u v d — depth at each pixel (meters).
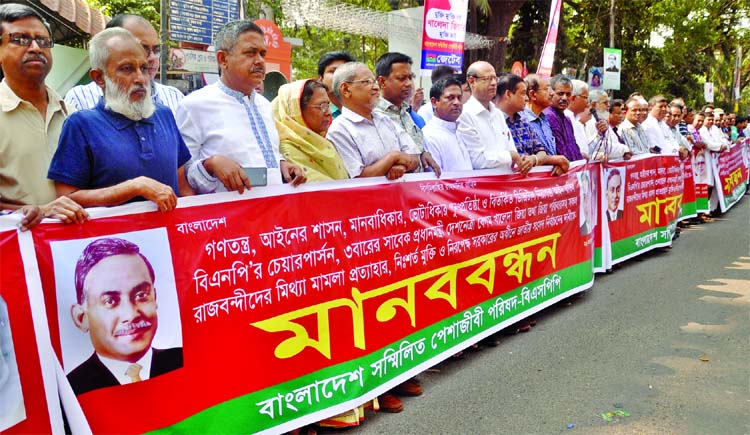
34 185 2.66
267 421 2.76
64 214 2.11
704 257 7.29
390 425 3.17
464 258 3.99
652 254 7.53
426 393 3.57
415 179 3.61
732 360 4.04
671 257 7.32
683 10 21.91
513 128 5.00
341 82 3.49
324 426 3.12
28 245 2.04
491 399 3.46
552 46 10.05
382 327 3.35
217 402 2.57
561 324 4.82
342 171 3.40
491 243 4.25
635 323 4.82
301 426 2.89
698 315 5.01
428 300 3.69
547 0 16.42
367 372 3.23
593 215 5.98
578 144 5.98
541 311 5.21
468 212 4.03
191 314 2.48
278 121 3.36
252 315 2.70
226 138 2.94
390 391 3.57
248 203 2.70
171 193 2.34
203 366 2.51
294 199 2.89
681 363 3.99
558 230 5.10
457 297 3.93
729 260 7.11
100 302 2.21
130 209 2.29
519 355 4.16
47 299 2.09
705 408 3.34
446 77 4.26
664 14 21.44
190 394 2.47
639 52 21.69
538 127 5.30
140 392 2.32
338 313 3.10
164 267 2.39
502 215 4.36
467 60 14.63
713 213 10.95
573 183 5.33
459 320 3.95
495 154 4.36
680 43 22.55
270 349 2.77
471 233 4.05
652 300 5.48
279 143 3.27
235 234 2.64
